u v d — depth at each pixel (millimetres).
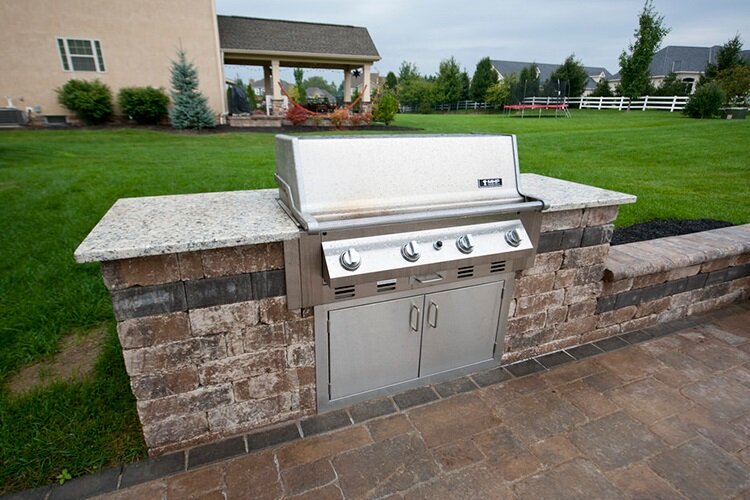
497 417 1871
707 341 2521
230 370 1604
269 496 1463
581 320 2389
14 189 4719
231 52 13555
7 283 2752
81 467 1530
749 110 17688
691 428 1827
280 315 1598
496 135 1888
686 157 7590
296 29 15742
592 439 1756
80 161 6566
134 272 1332
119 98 11398
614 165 7027
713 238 2883
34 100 11000
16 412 1745
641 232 3779
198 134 10648
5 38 10375
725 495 1505
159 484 1494
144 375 1479
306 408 1824
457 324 1997
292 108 13023
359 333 1774
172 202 1897
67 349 2221
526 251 1812
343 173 1585
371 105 15094
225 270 1448
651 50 20672
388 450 1675
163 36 11508
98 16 10828
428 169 1728
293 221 1562
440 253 1642
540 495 1492
